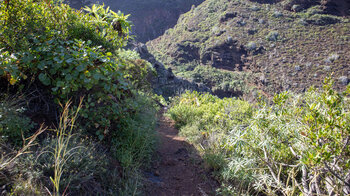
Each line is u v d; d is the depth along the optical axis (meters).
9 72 2.84
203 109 7.10
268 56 86.50
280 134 2.79
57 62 3.01
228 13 111.06
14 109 2.57
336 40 84.50
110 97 3.47
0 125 2.32
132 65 8.72
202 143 4.79
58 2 4.93
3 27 3.25
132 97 5.18
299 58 80.56
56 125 2.94
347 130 2.20
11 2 3.46
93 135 3.21
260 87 78.19
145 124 4.20
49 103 3.15
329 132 2.23
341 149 2.30
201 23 123.38
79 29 5.01
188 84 24.59
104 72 3.31
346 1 96.75
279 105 2.79
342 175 2.45
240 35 98.56
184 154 4.36
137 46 23.09
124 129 3.54
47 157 2.29
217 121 6.03
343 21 94.38
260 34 96.50
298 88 67.94
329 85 2.54
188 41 114.69
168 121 6.62
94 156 2.71
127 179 2.89
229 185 3.30
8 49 3.26
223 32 105.75
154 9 183.88
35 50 3.12
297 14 101.75
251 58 89.94
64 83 3.11
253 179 3.25
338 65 72.38
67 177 2.25
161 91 17.61
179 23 145.25
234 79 89.25
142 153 3.50
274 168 3.38
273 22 101.06
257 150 3.28
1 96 2.81
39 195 1.89
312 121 2.36
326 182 2.58
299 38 89.88
